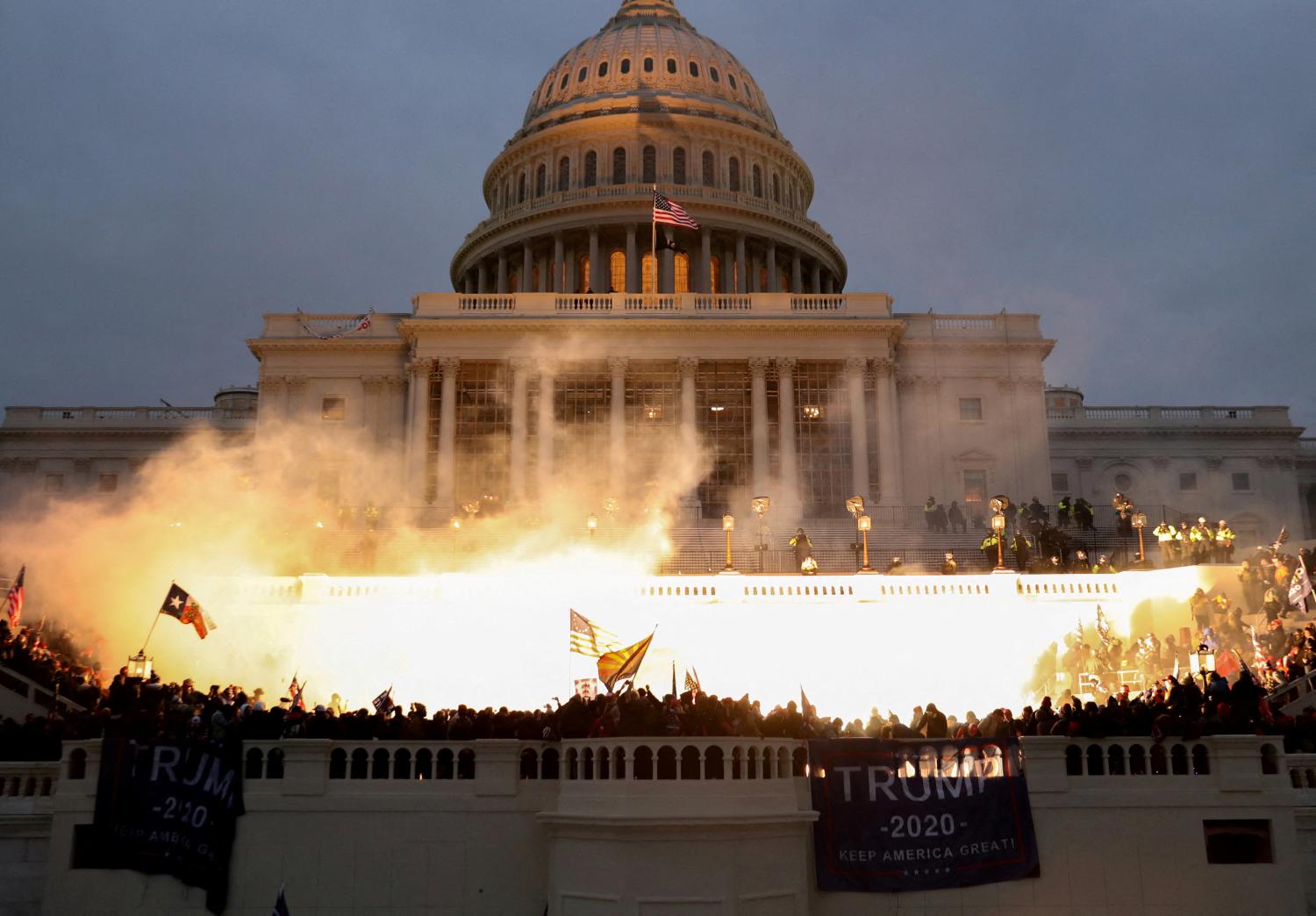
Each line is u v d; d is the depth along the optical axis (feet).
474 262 285.43
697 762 69.72
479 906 72.74
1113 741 77.05
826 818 73.15
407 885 72.84
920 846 73.41
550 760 75.31
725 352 204.74
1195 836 75.56
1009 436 209.15
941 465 207.31
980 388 211.20
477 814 73.77
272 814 73.26
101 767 73.31
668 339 205.26
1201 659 101.91
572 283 274.36
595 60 298.97
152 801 73.05
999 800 74.90
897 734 77.36
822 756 73.92
